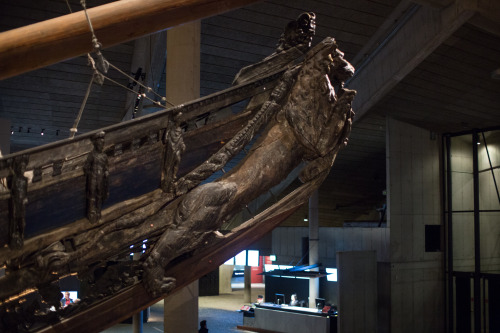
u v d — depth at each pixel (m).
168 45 10.03
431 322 20.67
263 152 3.30
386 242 19.58
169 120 3.02
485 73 15.56
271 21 13.69
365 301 18.53
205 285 30.44
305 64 3.43
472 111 18.47
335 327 18.67
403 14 14.31
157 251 2.87
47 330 2.68
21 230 2.56
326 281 21.53
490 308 20.06
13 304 2.65
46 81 14.41
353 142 20.34
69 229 2.73
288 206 3.47
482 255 20.70
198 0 3.06
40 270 2.64
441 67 15.25
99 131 2.75
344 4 13.53
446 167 21.58
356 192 25.20
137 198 2.94
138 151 2.95
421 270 20.56
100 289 2.85
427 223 20.89
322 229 22.69
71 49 2.79
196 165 3.22
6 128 9.90
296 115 3.33
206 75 15.56
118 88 14.75
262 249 27.22
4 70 2.64
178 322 9.70
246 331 20.64
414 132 20.48
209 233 3.04
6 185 2.56
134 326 15.15
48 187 2.66
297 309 19.53
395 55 15.01
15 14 11.81
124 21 2.87
